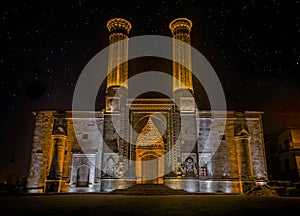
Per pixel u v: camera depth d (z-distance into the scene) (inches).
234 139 1685.5
